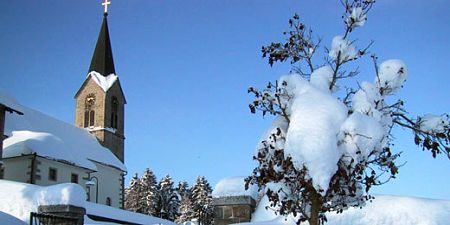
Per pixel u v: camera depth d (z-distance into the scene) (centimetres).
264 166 745
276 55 838
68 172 4297
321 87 787
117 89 6650
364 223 1124
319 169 671
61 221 1454
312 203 743
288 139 700
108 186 5353
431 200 1155
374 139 696
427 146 767
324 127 684
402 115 788
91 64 6838
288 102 765
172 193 8900
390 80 784
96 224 2439
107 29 7081
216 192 1323
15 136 4256
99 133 6278
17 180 3934
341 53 813
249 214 1276
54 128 5366
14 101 3791
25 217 2392
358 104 756
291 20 840
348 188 712
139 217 3588
